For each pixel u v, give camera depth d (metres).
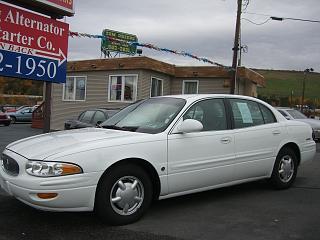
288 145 7.15
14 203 5.89
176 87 22.05
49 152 4.75
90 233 4.76
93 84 21.83
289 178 7.13
